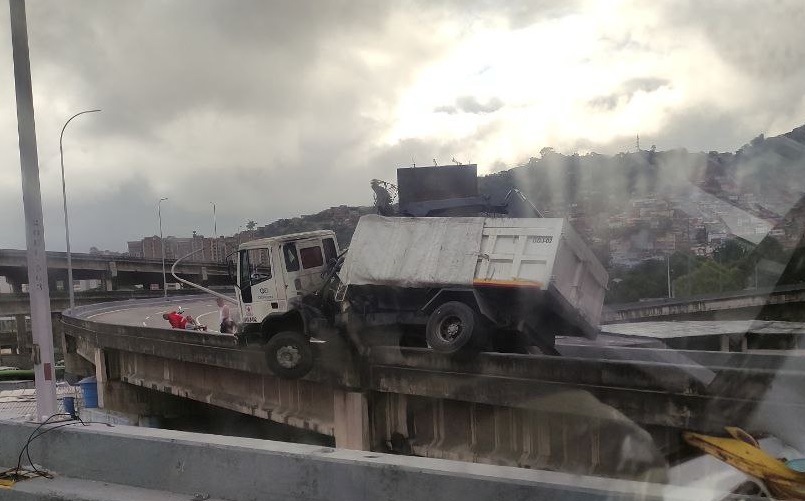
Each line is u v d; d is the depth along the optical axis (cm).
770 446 362
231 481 466
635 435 441
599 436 794
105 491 498
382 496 407
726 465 370
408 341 1191
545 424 972
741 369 375
